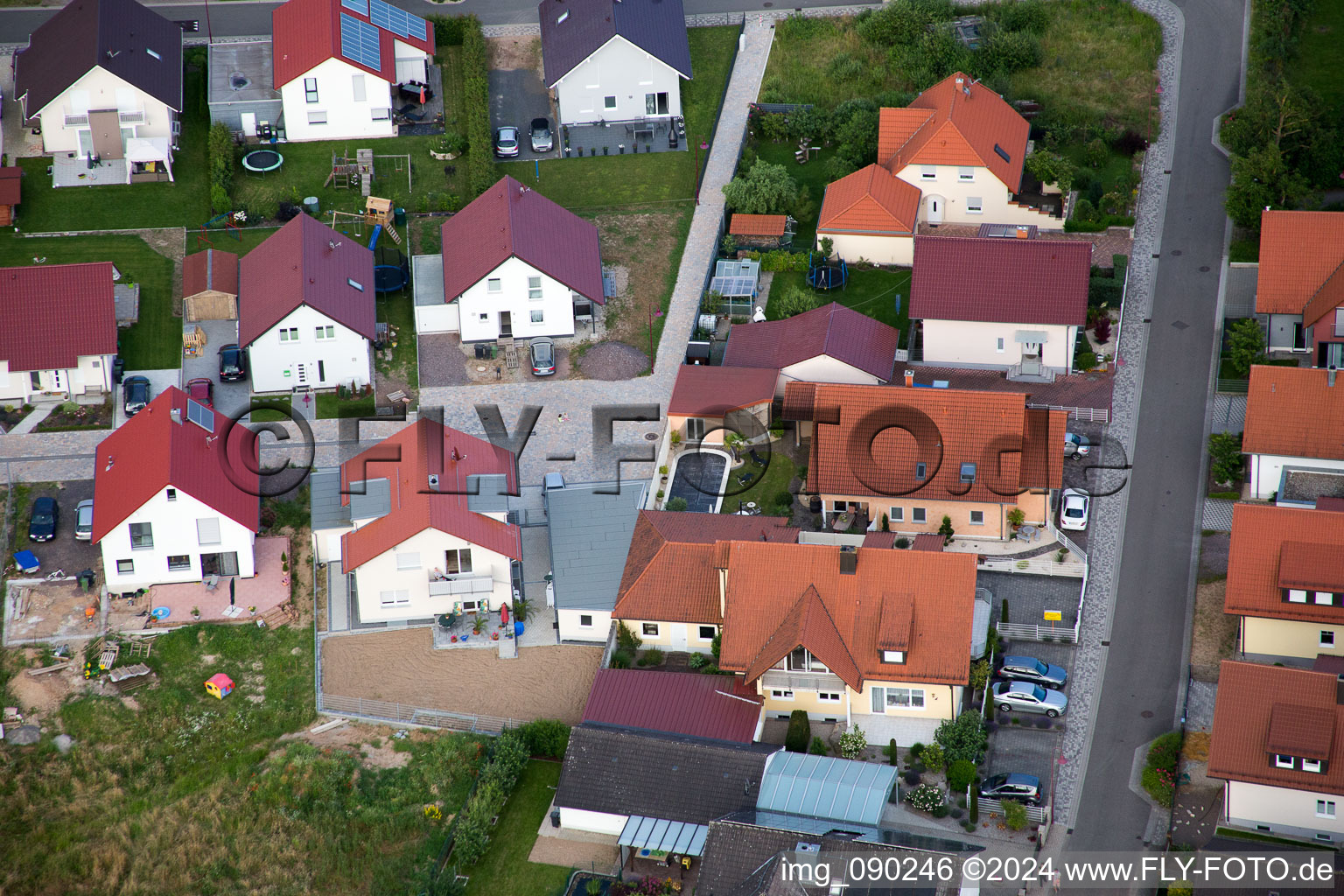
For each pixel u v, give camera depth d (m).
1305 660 86.19
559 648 90.81
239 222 118.75
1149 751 83.50
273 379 107.06
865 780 78.88
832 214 116.50
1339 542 84.88
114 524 91.00
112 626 91.31
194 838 80.94
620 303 114.38
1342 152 119.25
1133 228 117.69
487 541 90.69
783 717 86.56
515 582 93.38
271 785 82.75
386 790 82.50
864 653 84.81
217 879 79.38
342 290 107.69
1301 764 76.50
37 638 90.50
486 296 109.19
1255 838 78.81
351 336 106.44
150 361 108.75
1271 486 97.19
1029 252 107.06
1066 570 94.00
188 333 109.38
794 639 83.75
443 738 85.19
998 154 118.81
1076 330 106.94
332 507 95.38
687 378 104.94
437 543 90.25
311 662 89.88
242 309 107.62
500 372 109.38
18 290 105.06
